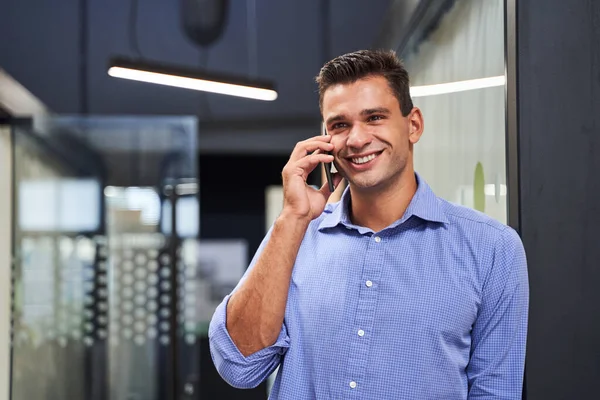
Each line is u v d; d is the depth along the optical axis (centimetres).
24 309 414
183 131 432
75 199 423
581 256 163
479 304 154
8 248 411
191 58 498
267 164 639
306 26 502
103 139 427
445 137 239
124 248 428
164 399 428
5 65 486
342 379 156
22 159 415
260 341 162
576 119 163
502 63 179
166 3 498
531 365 162
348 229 167
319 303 161
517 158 163
